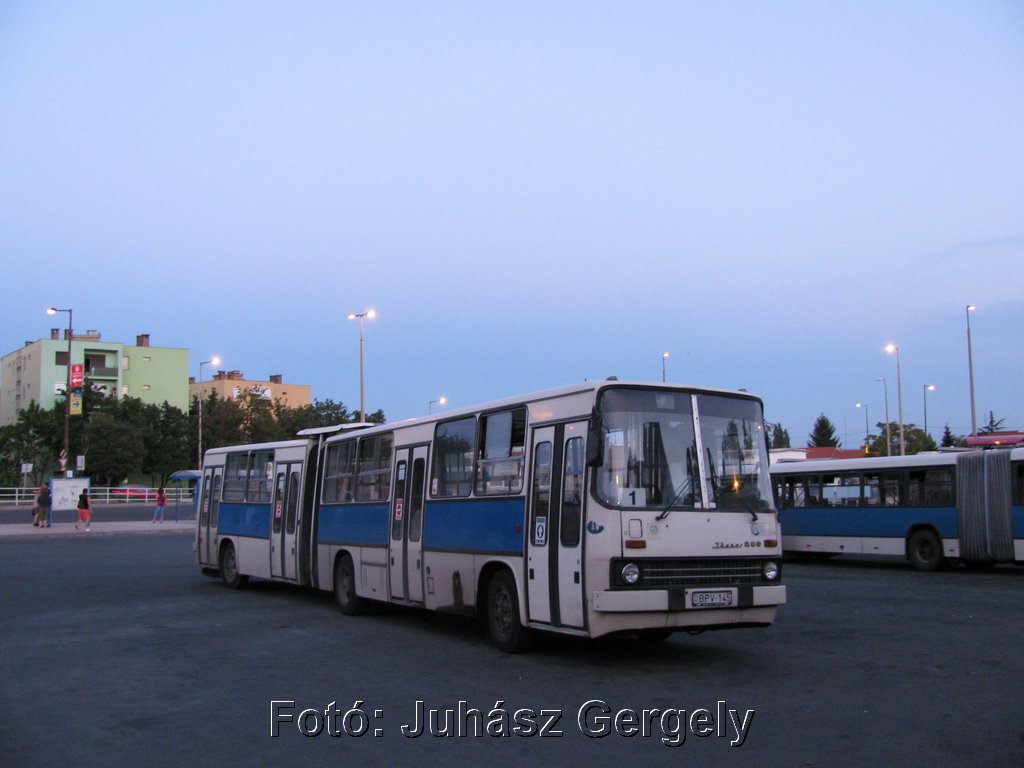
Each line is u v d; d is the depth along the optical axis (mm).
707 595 10250
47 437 74688
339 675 10531
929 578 22031
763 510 10984
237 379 115562
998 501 22688
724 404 11180
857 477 26312
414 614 15961
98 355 88875
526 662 11148
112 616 15734
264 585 20984
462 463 13078
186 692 9742
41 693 9781
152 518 53250
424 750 7512
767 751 7234
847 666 10609
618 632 10094
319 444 17781
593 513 10172
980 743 7316
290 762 7227
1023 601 16984
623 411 10547
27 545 34750
